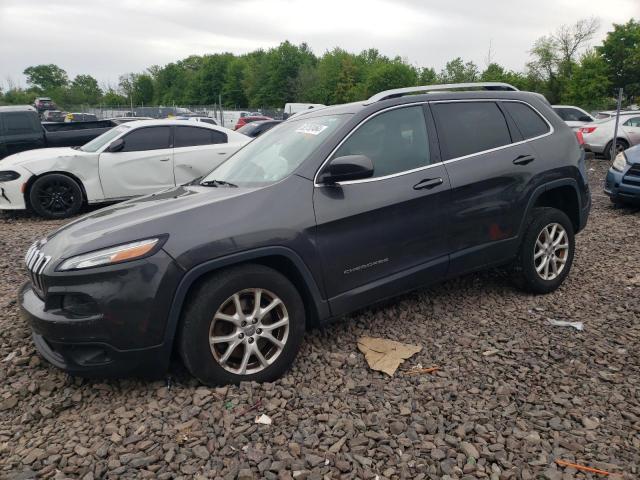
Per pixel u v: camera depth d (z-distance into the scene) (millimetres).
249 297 3148
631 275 5109
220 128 9742
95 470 2471
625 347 3625
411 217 3705
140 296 2828
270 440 2656
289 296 3217
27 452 2637
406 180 3711
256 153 4070
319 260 3326
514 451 2570
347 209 3430
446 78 65000
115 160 8805
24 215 9086
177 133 9273
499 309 4320
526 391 3107
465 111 4199
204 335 2969
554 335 3832
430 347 3695
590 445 2613
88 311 2816
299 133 3904
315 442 2625
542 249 4512
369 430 2740
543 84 56906
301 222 3258
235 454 2566
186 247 2920
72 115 35000
